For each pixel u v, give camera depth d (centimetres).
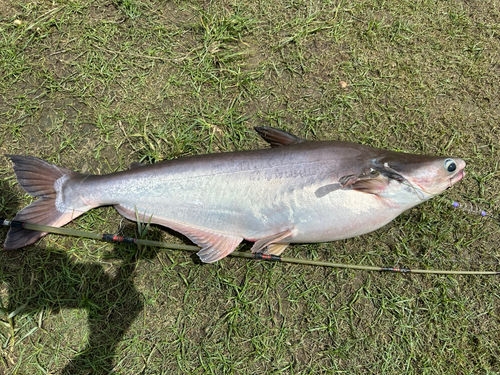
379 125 82
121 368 72
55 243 75
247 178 68
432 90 84
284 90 83
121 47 82
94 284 74
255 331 74
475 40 85
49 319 73
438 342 75
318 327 75
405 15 85
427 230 78
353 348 74
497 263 77
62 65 81
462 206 79
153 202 70
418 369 74
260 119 82
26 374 71
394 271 75
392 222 78
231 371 73
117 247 75
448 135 82
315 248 77
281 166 68
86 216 76
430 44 85
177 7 84
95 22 83
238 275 76
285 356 74
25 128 79
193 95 82
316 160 68
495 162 81
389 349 74
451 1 86
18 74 80
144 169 70
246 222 69
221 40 84
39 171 71
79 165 79
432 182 68
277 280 76
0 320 72
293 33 85
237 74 83
